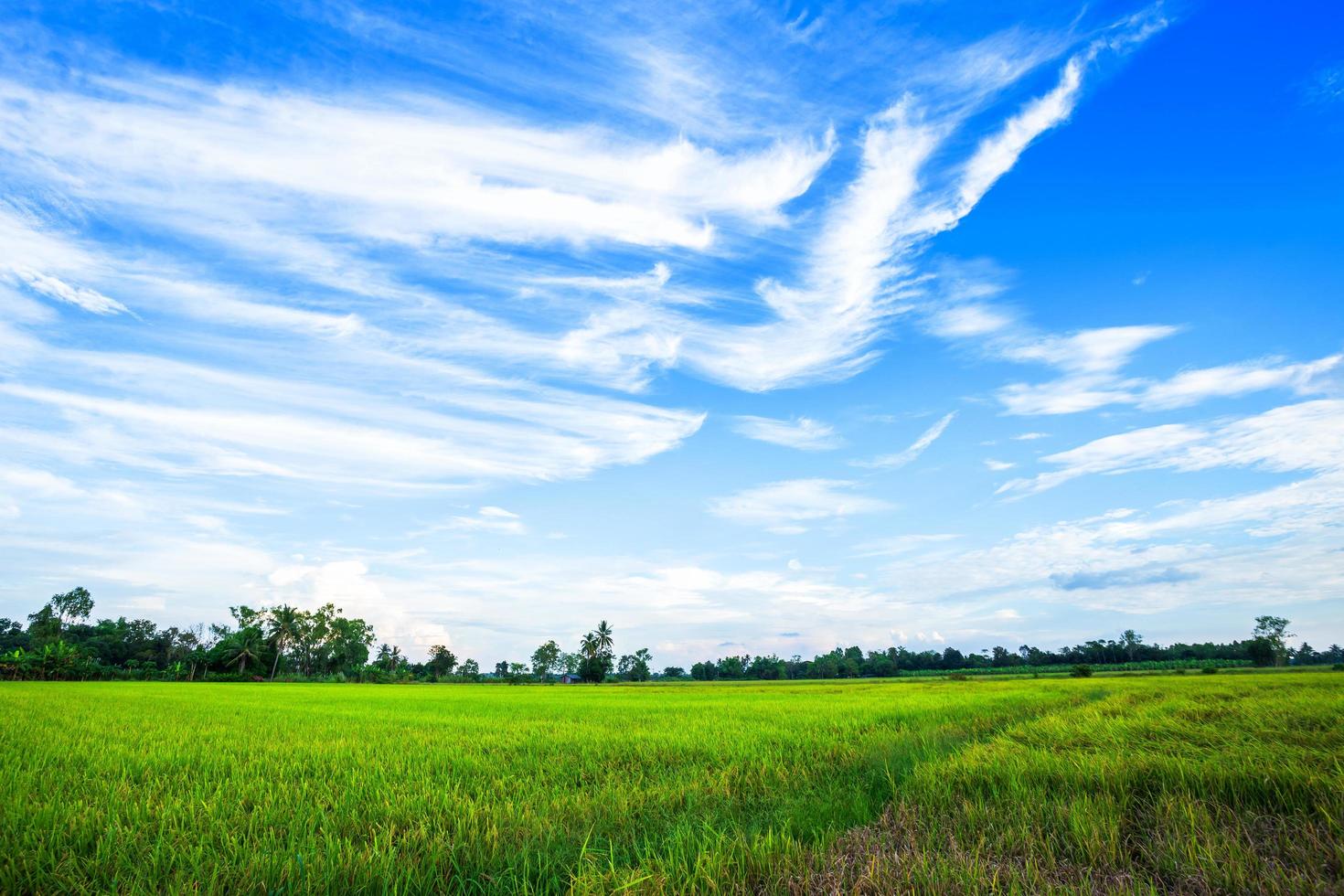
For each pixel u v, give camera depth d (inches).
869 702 877.8
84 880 197.9
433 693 1622.8
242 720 694.5
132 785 316.2
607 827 258.1
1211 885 184.5
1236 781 283.7
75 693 1358.3
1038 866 198.2
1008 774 304.7
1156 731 446.0
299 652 3772.1
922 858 197.3
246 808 286.7
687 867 200.5
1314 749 362.3
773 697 1181.1
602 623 3969.0
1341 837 210.1
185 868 205.0
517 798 296.5
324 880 191.8
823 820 260.1
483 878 206.5
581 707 917.2
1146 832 229.3
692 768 365.4
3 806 265.6
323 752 425.1
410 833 235.8
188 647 4188.0
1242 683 1167.0
